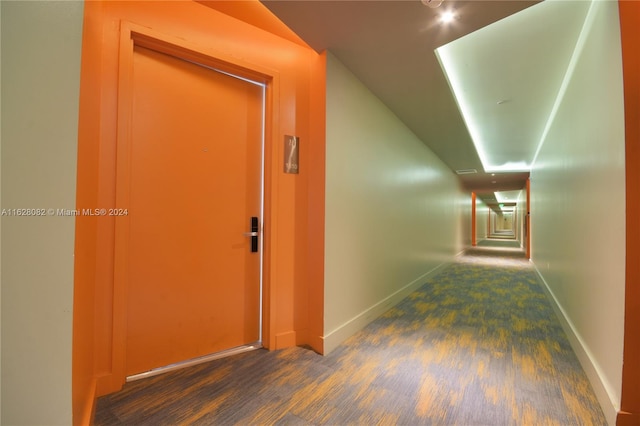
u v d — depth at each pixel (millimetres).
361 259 2691
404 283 3826
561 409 1485
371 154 2891
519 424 1377
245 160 2168
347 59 2316
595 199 1800
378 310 2988
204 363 1925
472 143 4684
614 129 1482
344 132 2418
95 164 1459
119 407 1475
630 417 1287
